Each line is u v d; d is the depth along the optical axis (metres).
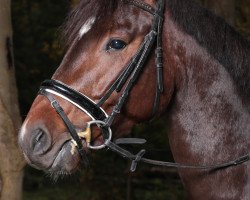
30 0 8.55
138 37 2.63
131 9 2.63
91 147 2.63
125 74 2.60
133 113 2.69
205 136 2.71
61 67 2.63
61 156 2.59
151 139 6.10
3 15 3.85
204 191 2.72
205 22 2.72
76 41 2.61
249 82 2.73
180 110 2.75
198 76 2.72
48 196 8.00
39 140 2.56
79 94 2.58
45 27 8.50
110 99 2.62
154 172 7.05
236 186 2.67
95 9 2.61
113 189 7.12
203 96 2.72
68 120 2.57
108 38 2.59
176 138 2.78
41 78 8.38
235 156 2.69
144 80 2.66
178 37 2.71
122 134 2.75
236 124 2.71
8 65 3.86
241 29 5.90
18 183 3.80
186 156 2.75
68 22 2.65
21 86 8.35
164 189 7.02
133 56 2.61
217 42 2.71
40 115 2.59
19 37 8.54
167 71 2.70
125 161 7.14
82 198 7.28
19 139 2.61
